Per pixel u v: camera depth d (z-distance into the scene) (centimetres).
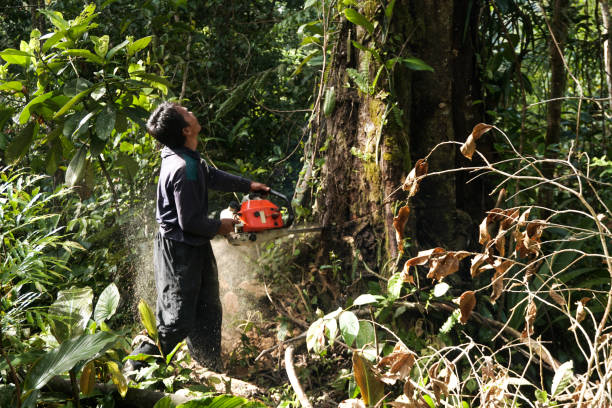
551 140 391
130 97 355
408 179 207
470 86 354
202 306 294
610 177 403
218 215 428
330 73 356
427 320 312
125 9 542
